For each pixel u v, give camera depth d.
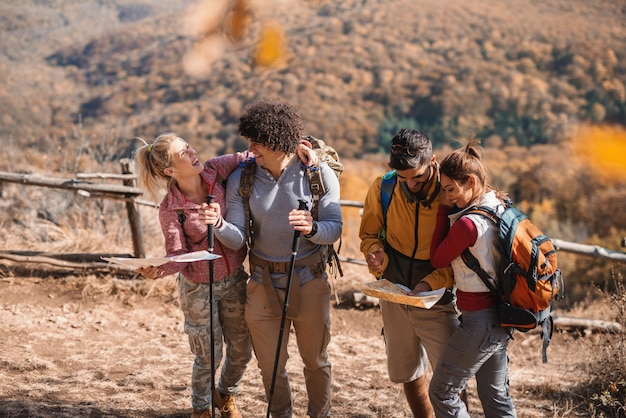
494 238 2.69
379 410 3.99
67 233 6.68
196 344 3.19
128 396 3.86
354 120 60.78
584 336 5.82
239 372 3.36
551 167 32.53
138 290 5.73
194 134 31.72
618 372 4.29
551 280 2.70
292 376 4.43
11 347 4.49
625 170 28.72
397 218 3.01
